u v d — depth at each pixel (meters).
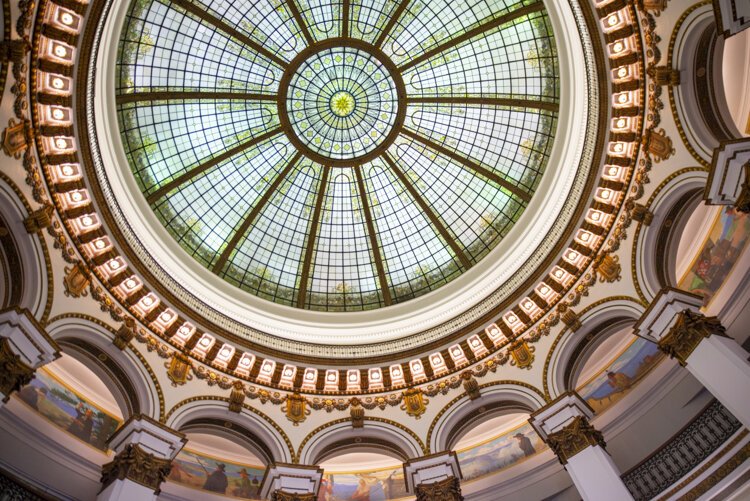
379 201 21.22
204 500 17.73
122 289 15.59
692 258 16.92
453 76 19.25
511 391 16.55
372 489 19.56
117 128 16.77
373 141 20.50
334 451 17.08
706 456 14.38
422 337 18.52
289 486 15.11
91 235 14.74
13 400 14.67
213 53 17.95
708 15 12.11
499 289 18.12
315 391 17.59
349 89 19.56
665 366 16.94
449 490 14.95
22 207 12.83
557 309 16.81
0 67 11.63
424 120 20.14
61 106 13.20
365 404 17.45
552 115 18.78
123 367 15.03
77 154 14.07
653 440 16.03
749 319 14.72
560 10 16.59
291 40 18.42
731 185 11.89
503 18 17.73
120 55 16.72
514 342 17.19
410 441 16.59
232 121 19.17
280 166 20.38
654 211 14.87
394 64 19.05
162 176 18.61
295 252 20.92
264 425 16.48
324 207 21.19
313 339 19.00
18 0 11.38
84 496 14.66
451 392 17.23
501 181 19.89
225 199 19.88
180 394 15.70
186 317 16.72
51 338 12.31
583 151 16.42
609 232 16.02
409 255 21.14
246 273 20.14
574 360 16.45
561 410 14.98
